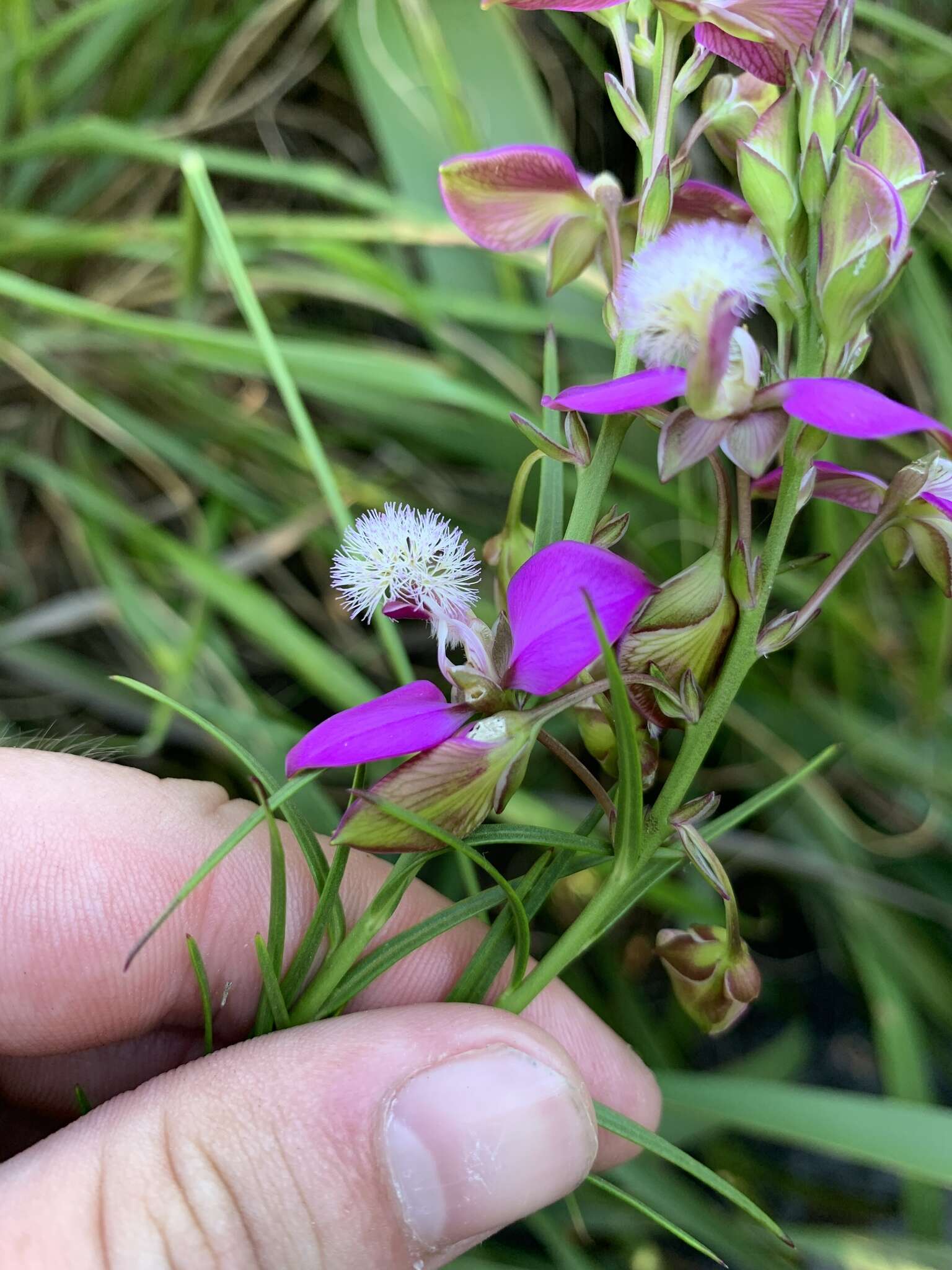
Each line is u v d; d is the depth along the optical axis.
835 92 0.05
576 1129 0.07
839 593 0.15
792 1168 0.16
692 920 0.15
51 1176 0.07
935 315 0.14
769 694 0.16
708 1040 0.16
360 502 0.16
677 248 0.06
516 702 0.06
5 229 0.16
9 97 0.16
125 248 0.16
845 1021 0.16
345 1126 0.07
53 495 0.16
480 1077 0.07
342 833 0.06
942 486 0.06
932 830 0.15
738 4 0.06
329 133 0.18
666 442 0.05
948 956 0.15
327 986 0.07
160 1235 0.07
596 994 0.15
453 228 0.14
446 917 0.07
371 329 0.19
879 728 0.16
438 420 0.15
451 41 0.15
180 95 0.18
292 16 0.17
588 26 0.17
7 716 0.16
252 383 0.18
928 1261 0.11
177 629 0.15
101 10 0.15
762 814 0.16
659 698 0.06
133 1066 0.11
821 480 0.07
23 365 0.16
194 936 0.10
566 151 0.16
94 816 0.10
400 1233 0.07
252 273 0.16
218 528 0.16
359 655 0.17
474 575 0.07
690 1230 0.13
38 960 0.09
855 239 0.05
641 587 0.06
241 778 0.16
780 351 0.06
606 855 0.07
